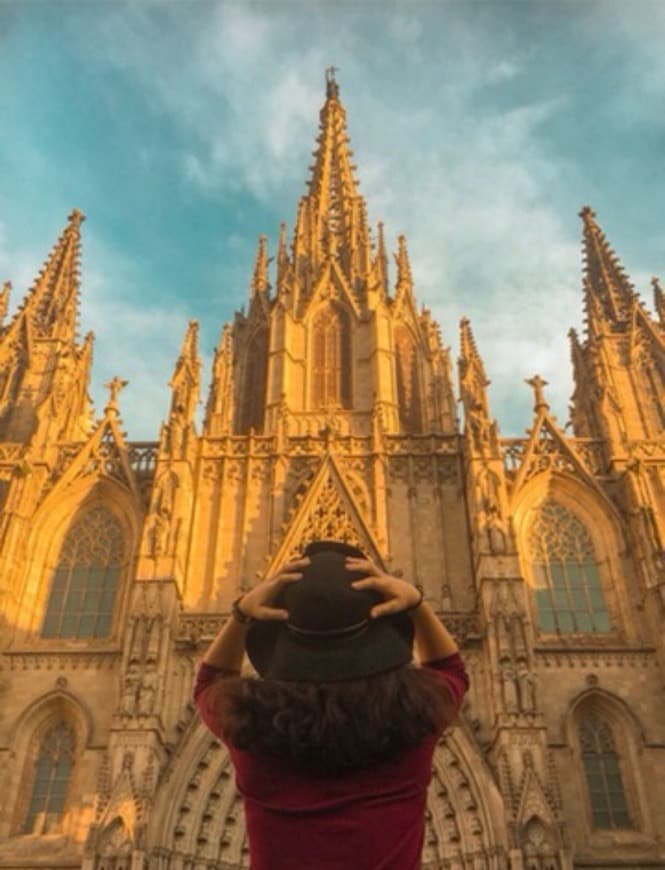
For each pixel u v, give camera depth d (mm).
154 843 35719
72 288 67250
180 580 45250
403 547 48438
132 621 41719
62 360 59969
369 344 64812
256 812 3893
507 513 45875
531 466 51719
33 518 49625
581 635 45281
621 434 52375
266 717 3893
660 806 38406
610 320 62094
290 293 68875
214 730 4184
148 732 37688
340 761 3838
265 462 53031
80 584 48344
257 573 47719
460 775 38219
